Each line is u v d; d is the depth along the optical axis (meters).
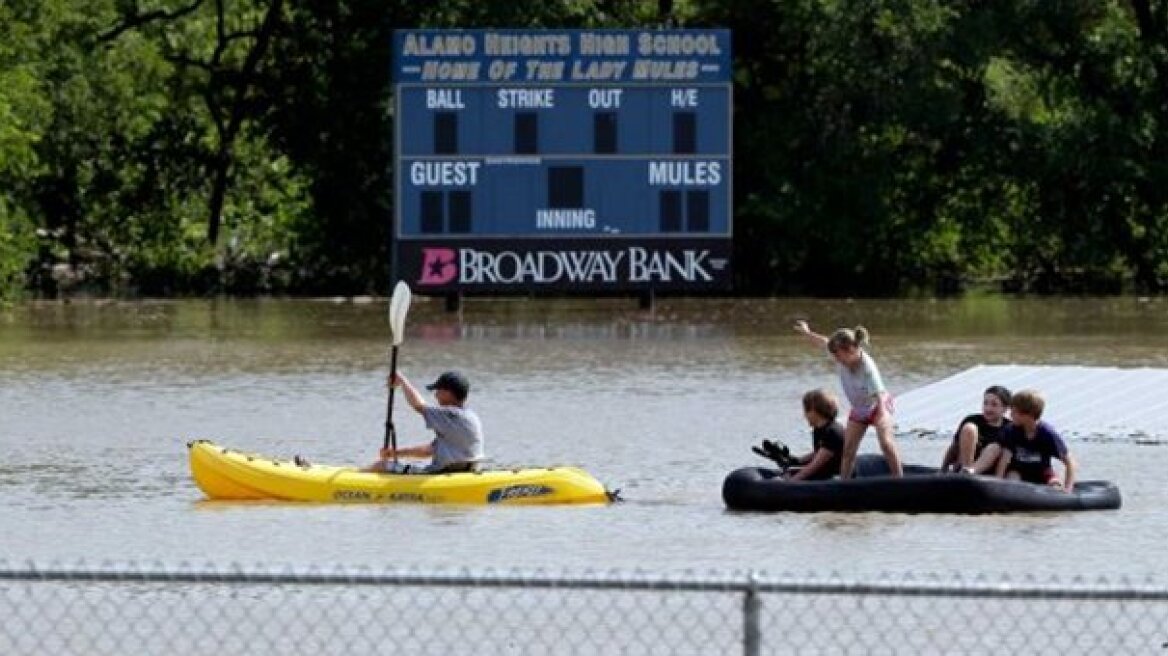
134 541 91.69
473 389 153.12
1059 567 84.94
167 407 142.00
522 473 100.00
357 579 52.69
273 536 92.12
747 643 52.66
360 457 119.06
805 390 151.50
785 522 94.62
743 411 139.00
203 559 87.31
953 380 144.50
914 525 93.56
